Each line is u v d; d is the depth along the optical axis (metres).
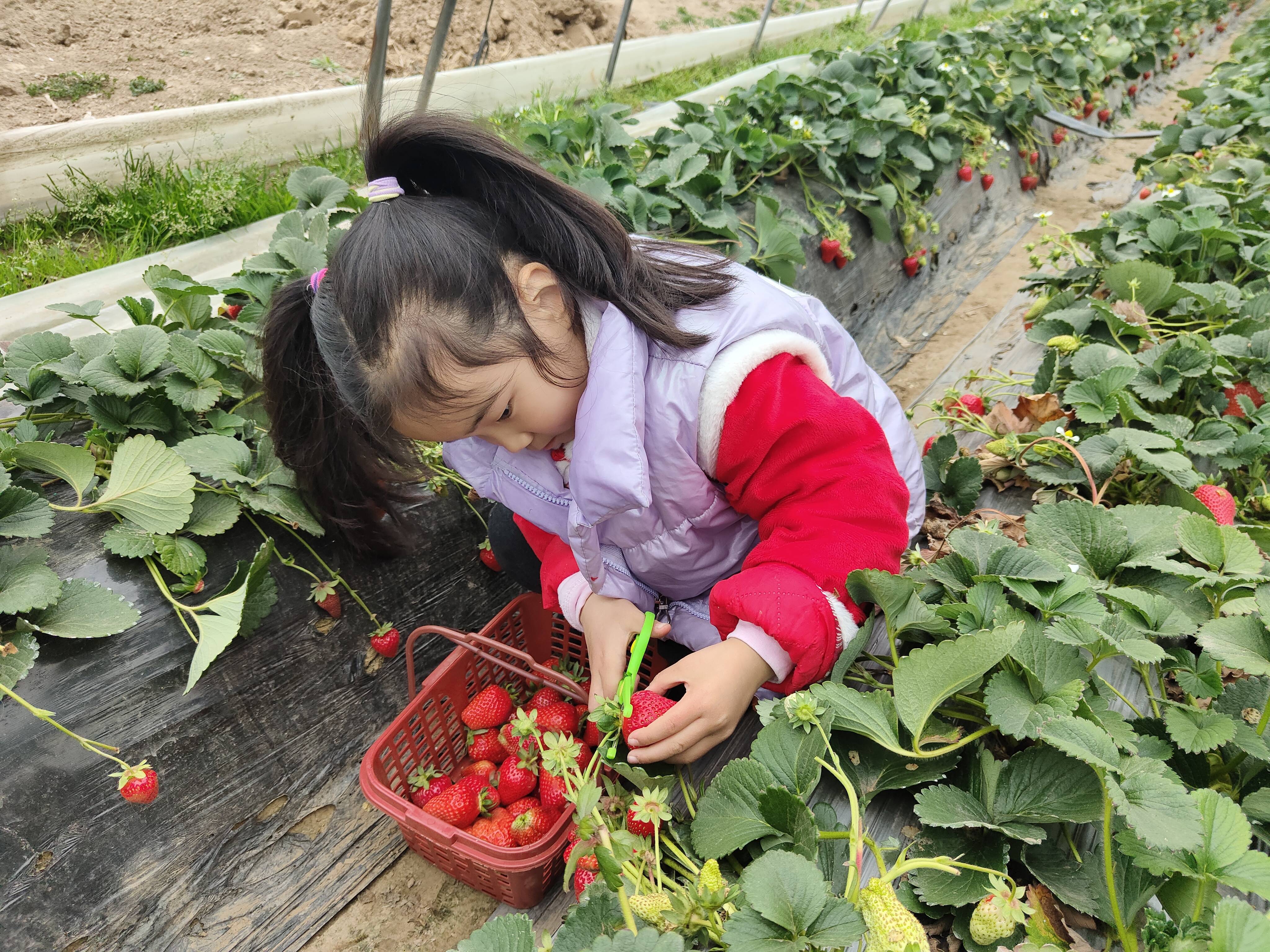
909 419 2.68
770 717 1.19
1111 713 1.16
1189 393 2.14
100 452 2.04
